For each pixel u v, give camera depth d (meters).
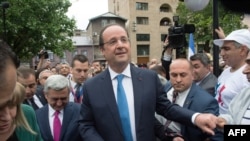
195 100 2.89
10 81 0.99
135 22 48.94
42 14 25.86
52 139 3.03
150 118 2.35
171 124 2.91
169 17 50.72
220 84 3.59
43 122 3.09
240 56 3.28
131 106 2.34
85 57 4.93
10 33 25.19
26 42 26.59
